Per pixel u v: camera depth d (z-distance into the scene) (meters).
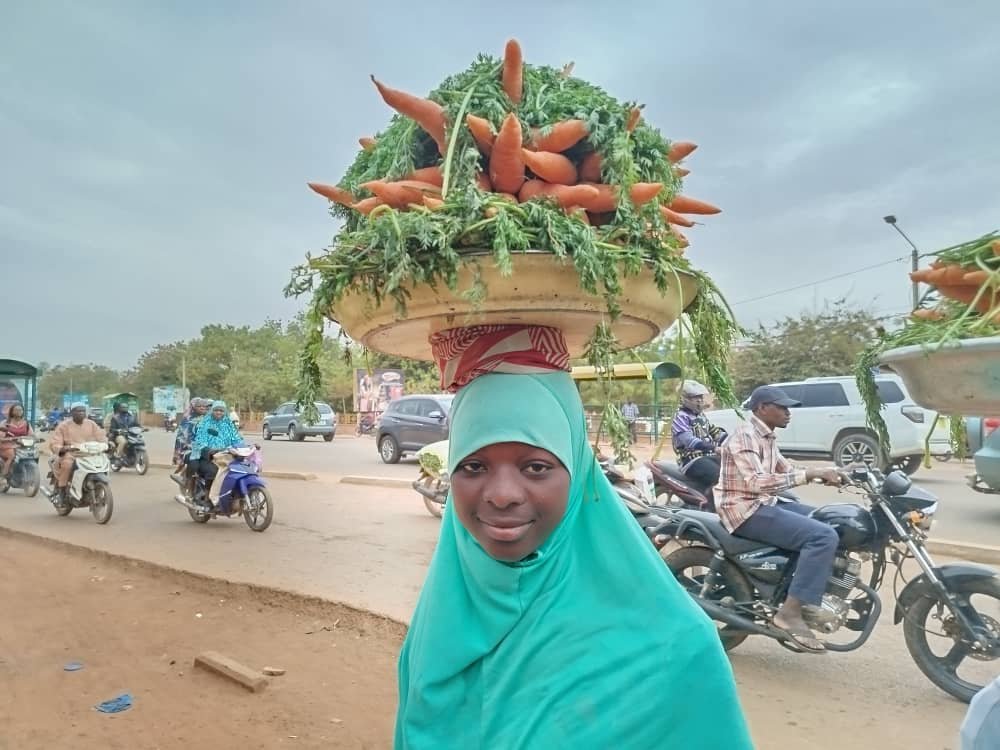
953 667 3.79
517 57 1.32
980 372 1.12
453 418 1.28
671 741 1.13
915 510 3.87
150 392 75.44
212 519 9.27
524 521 1.19
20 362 15.28
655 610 1.20
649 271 1.23
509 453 1.19
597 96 1.36
